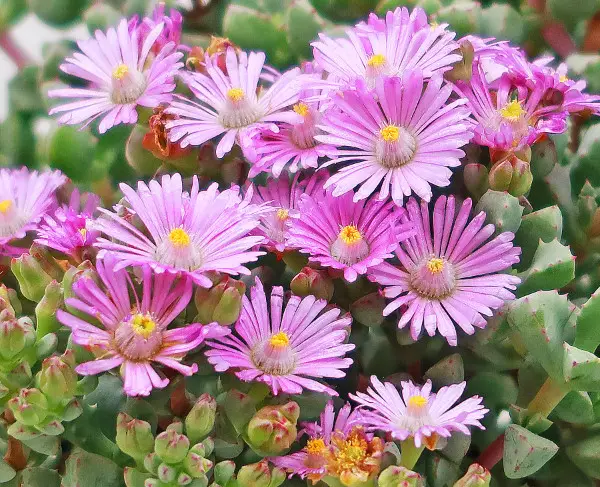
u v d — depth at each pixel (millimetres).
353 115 186
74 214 191
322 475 172
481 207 186
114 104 196
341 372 175
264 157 188
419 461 184
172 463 169
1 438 183
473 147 192
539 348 180
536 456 178
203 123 193
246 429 175
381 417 172
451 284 182
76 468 175
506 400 190
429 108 185
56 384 170
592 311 184
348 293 188
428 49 190
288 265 189
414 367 191
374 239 184
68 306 174
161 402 177
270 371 175
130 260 170
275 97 193
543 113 194
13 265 184
